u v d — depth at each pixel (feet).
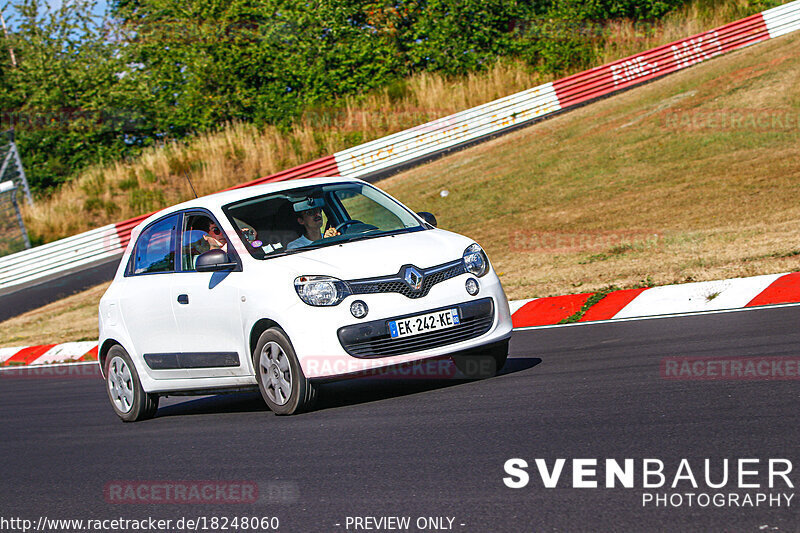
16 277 312.29
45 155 422.82
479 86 395.14
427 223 91.04
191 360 88.53
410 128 370.53
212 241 89.56
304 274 78.07
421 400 78.64
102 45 451.12
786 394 63.21
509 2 428.15
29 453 85.71
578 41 404.57
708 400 64.23
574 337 104.73
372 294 77.00
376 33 438.81
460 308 79.30
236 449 71.15
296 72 424.87
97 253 323.78
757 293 109.91
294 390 78.33
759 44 343.87
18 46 442.50
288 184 92.48
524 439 60.18
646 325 104.63
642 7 417.69
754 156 207.00
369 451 63.41
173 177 382.42
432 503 49.85
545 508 46.24
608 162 236.84
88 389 127.13
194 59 433.48
